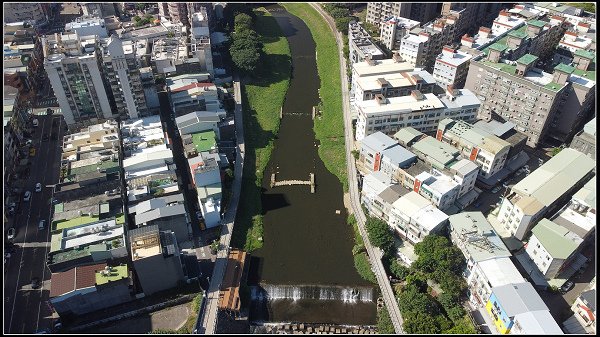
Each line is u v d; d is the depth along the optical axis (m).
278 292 157.38
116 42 191.88
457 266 151.62
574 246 148.88
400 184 184.12
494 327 138.88
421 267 152.88
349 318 150.00
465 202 180.12
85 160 182.00
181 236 167.75
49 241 167.00
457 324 140.62
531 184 175.38
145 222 158.38
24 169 196.88
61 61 191.25
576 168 183.25
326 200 193.75
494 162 186.75
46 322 142.00
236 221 181.00
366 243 170.38
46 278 154.62
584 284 154.25
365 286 158.75
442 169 180.88
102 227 155.62
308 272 163.88
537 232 154.38
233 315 148.00
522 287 136.62
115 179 175.00
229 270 159.25
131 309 145.50
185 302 148.88
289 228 181.00
